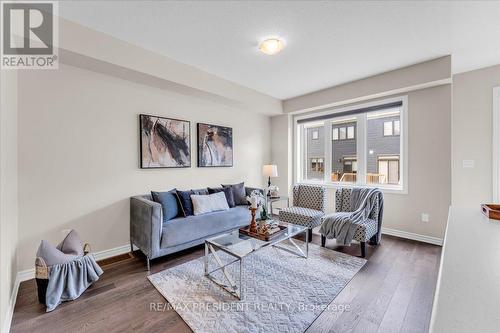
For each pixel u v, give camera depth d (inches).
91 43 93.7
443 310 21.5
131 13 84.1
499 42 105.0
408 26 92.6
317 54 116.3
